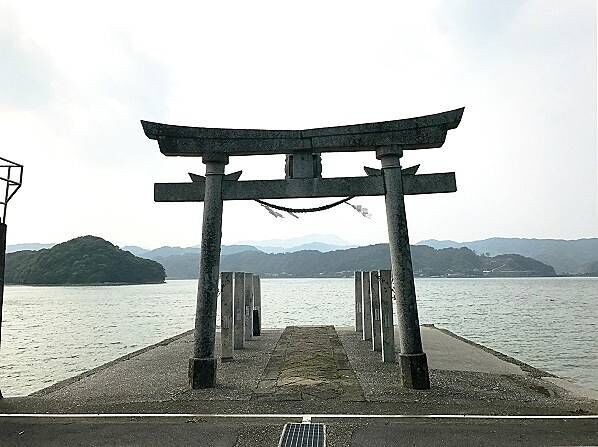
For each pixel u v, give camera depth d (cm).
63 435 639
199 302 947
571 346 2217
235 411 749
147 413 745
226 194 973
